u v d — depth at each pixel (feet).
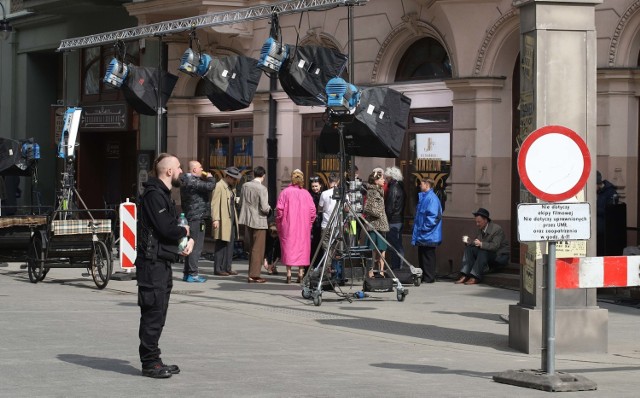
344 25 90.53
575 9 46.39
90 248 72.90
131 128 118.62
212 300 65.10
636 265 41.83
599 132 71.00
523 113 47.70
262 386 36.76
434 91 82.84
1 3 130.31
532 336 46.01
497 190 78.23
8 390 35.42
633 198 70.59
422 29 82.94
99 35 85.05
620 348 48.21
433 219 75.51
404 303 64.13
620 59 70.33
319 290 62.64
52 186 137.28
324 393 35.53
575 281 41.32
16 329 50.52
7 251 78.28
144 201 38.99
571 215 37.50
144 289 38.55
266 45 68.64
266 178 98.53
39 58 137.49
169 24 79.56
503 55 77.97
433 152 83.05
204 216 76.79
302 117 96.37
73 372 39.17
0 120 140.15
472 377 39.70
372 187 74.74
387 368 41.55
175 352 44.68
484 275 75.00
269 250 82.84
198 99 107.76
